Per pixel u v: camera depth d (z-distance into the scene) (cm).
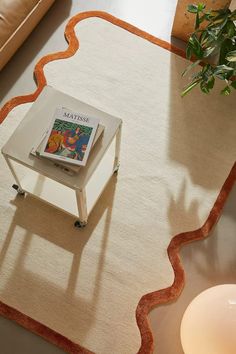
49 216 196
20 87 226
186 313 157
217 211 200
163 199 202
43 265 187
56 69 230
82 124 164
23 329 175
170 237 195
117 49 239
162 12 251
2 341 173
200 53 199
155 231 195
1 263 186
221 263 191
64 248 190
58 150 159
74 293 182
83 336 175
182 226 197
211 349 139
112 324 177
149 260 190
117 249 191
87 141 161
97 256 189
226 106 226
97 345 173
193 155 213
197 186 206
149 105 224
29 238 191
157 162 211
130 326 177
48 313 178
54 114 165
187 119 222
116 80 230
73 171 159
